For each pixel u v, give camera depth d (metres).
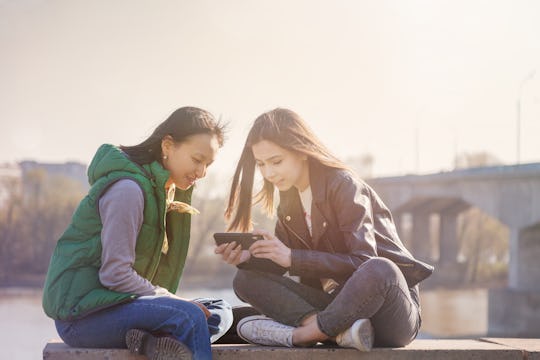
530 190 40.16
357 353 3.08
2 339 32.97
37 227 69.31
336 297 3.01
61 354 2.91
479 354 3.20
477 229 82.12
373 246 3.09
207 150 3.08
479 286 75.69
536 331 36.72
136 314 2.86
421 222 74.50
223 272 70.56
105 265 2.84
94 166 3.00
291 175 3.25
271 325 3.17
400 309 3.03
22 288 60.28
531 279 40.09
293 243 3.42
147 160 3.06
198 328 2.84
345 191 3.13
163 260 3.24
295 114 3.27
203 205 66.81
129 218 2.86
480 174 43.75
